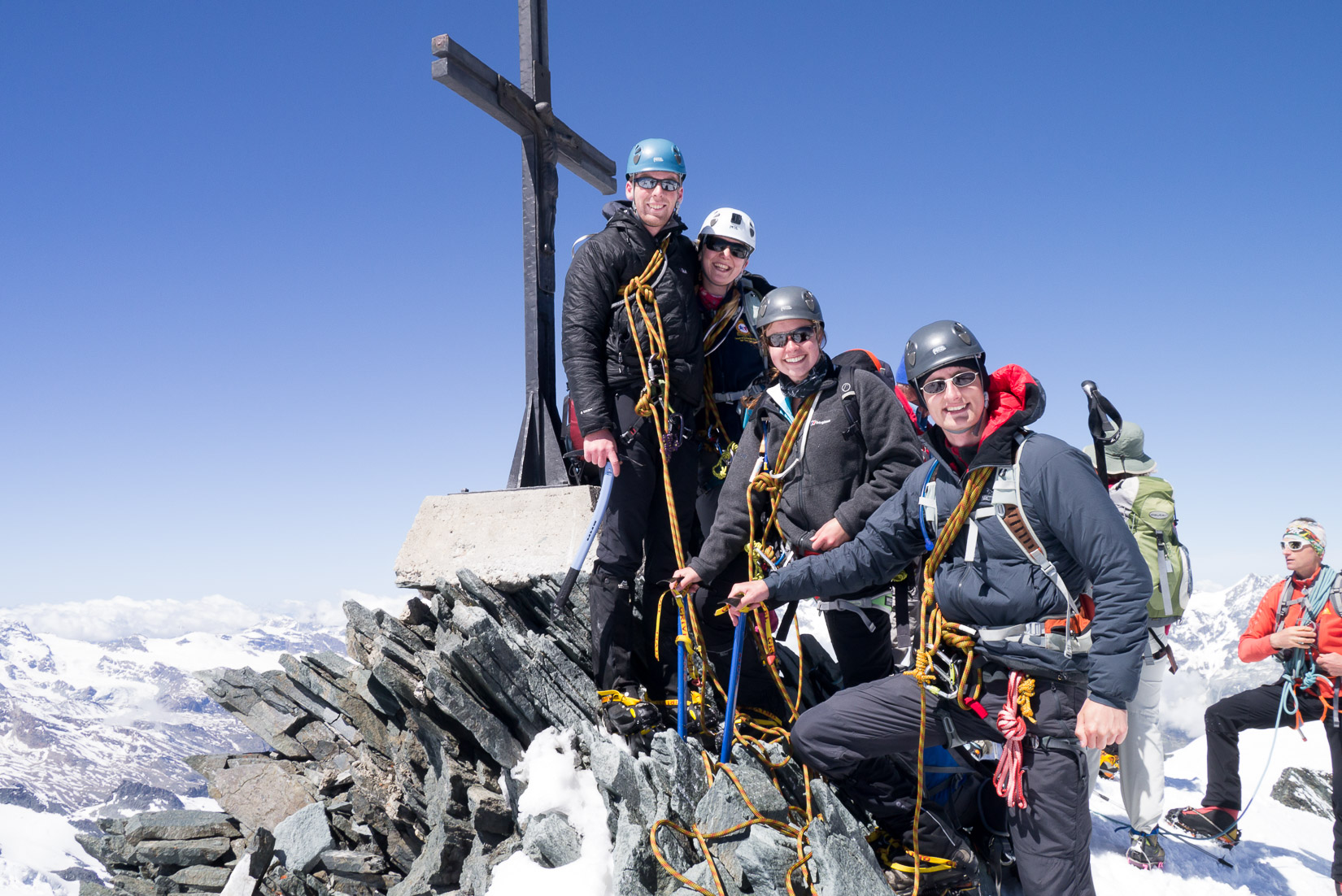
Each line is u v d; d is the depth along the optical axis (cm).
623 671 399
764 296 415
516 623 437
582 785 366
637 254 397
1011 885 362
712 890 297
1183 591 464
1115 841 489
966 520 296
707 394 439
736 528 372
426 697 391
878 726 325
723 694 420
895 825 348
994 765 359
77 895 463
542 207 573
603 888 318
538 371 552
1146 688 456
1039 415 287
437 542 508
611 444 386
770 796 342
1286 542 521
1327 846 561
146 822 455
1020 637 287
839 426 358
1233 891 449
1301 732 498
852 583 334
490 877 353
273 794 456
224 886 431
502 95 541
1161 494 477
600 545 406
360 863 411
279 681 486
